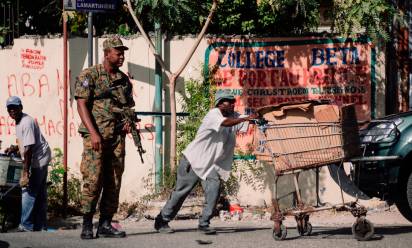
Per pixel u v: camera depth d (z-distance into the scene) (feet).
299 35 42.57
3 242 30.71
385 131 33.47
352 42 42.11
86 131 30.86
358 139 30.60
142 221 40.06
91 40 42.32
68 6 40.98
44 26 51.49
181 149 42.22
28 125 36.37
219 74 42.96
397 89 44.78
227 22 45.16
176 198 33.17
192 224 37.93
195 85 42.73
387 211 40.65
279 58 42.70
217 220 39.55
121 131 31.40
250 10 45.29
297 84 42.60
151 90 43.45
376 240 30.22
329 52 42.37
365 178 33.94
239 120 31.30
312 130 30.27
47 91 44.47
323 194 41.73
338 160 30.09
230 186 42.11
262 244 29.60
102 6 41.60
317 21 44.73
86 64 43.93
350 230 34.22
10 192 38.14
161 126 43.04
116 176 31.60
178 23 42.75
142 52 43.52
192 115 42.50
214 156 32.65
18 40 44.73
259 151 32.45
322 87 42.45
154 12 40.50
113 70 31.37
